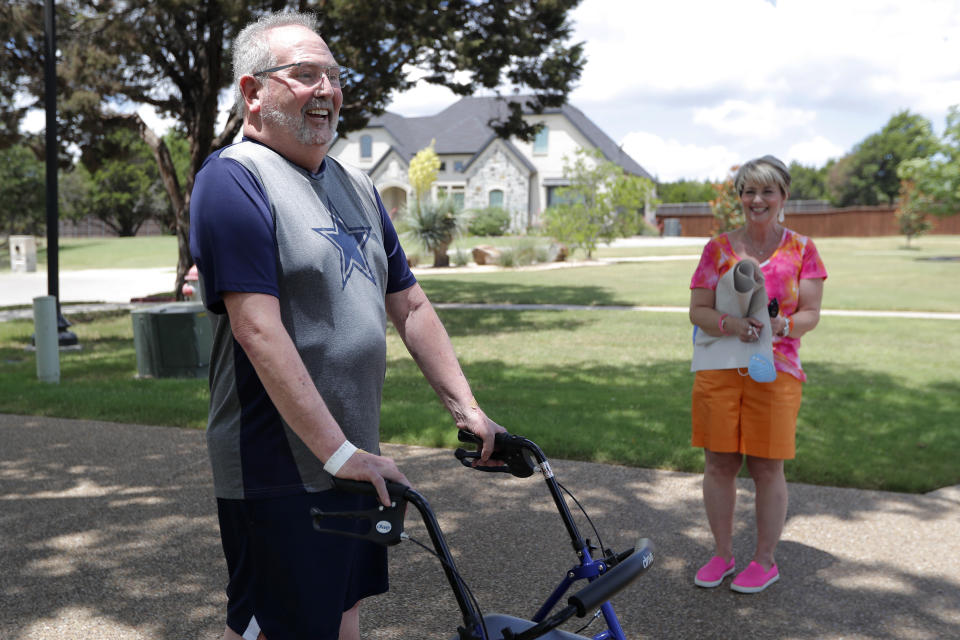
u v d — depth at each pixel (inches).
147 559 162.1
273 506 86.5
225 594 146.9
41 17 612.7
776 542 151.9
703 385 151.5
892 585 151.4
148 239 1973.4
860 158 3408.0
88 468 224.8
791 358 148.8
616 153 2110.0
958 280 877.2
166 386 345.7
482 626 72.4
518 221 1962.4
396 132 2139.5
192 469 223.5
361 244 92.4
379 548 98.8
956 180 1343.5
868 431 264.1
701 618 138.9
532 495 201.5
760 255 152.8
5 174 1676.9
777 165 150.9
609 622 86.0
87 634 132.2
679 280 909.8
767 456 147.0
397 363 414.9
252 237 82.2
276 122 87.4
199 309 381.1
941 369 394.9
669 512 189.6
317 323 86.7
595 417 279.7
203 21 602.5
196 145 697.0
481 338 506.3
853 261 1146.0
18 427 272.4
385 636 133.0
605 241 1384.1
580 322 579.8
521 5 619.2
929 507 193.8
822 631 134.3
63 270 1280.8
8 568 157.8
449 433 253.1
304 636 87.4
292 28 89.2
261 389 87.0
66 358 442.6
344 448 78.7
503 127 687.1
